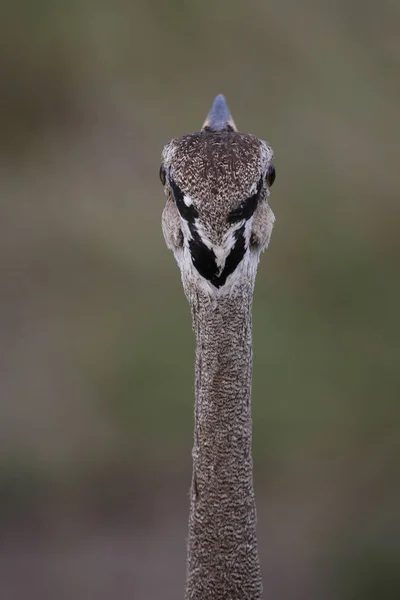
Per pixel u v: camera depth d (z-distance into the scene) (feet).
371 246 54.54
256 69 63.57
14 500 42.37
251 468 20.81
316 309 51.16
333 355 48.47
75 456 44.27
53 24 64.54
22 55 63.52
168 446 44.96
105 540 40.88
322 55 63.82
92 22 65.10
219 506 20.52
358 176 58.18
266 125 61.16
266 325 49.57
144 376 46.96
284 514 42.01
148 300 51.72
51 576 38.75
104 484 43.34
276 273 52.95
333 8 66.03
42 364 48.93
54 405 46.47
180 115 61.93
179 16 65.10
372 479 43.27
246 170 19.47
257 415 45.68
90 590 38.09
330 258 53.88
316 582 38.45
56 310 52.01
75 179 59.21
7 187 59.00
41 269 54.49
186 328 49.24
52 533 41.09
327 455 44.62
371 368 48.03
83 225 56.34
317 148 59.57
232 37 64.49
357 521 41.11
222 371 19.98
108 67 63.72
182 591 38.06
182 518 41.93
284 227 55.31
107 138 61.46
